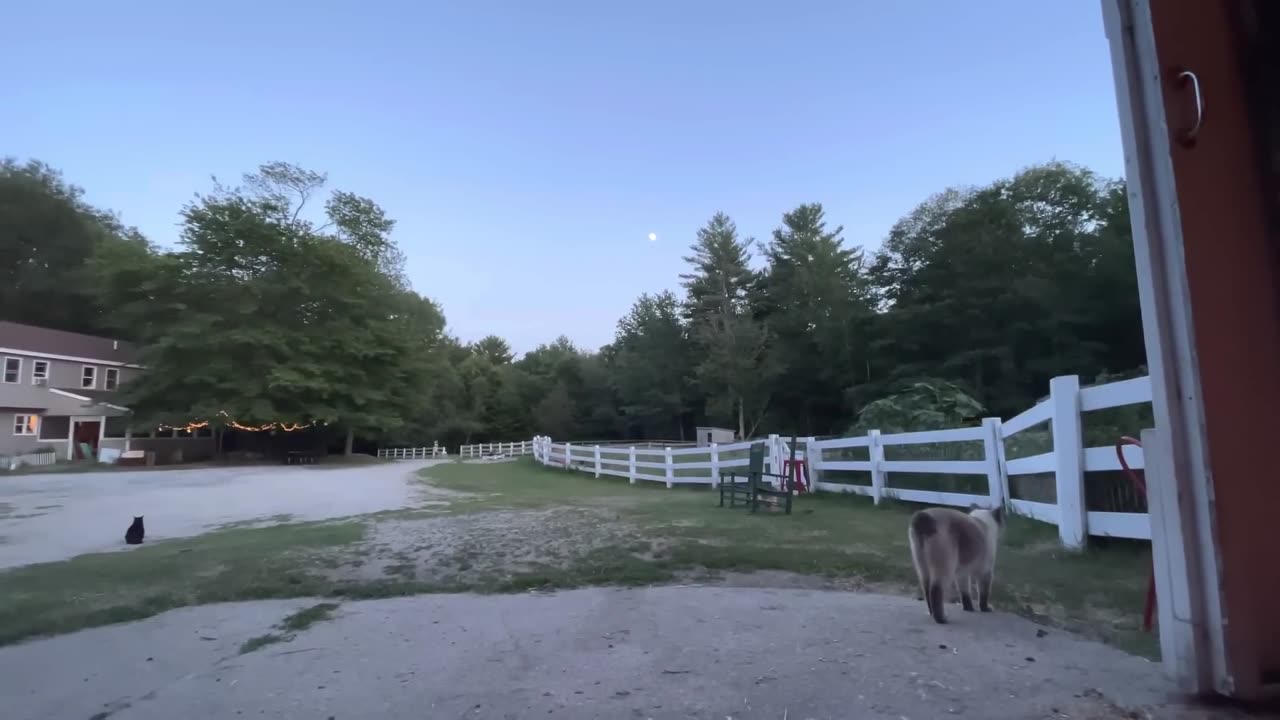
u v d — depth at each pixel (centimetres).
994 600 514
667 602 547
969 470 945
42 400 3625
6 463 3020
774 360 4831
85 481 2169
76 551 878
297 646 463
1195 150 293
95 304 4541
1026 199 3988
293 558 770
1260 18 289
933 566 462
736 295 5684
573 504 1274
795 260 5006
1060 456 693
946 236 3959
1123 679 338
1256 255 292
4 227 4969
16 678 413
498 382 7619
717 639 439
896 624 459
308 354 3775
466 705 346
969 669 365
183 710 357
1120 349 3553
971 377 3538
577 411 7131
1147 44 299
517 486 1780
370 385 4147
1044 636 422
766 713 319
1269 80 289
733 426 5506
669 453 1709
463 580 653
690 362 6119
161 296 3675
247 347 3622
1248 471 292
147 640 487
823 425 4944
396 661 423
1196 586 301
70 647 473
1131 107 307
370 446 6256
